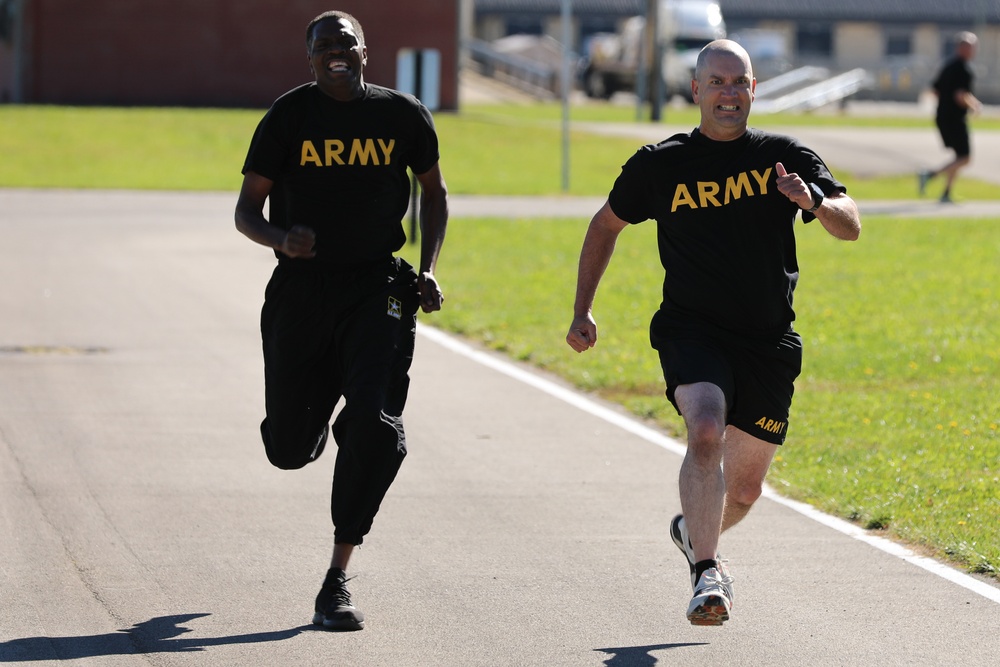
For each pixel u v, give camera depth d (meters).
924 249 61.25
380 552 20.95
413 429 29.23
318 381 18.77
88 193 81.69
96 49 136.75
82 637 17.17
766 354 17.81
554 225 68.94
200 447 27.20
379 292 18.38
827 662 16.72
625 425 29.95
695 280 17.81
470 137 114.81
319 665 16.38
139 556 20.50
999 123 155.62
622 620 18.12
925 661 16.77
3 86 137.25
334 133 18.02
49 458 26.06
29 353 36.31
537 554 20.95
